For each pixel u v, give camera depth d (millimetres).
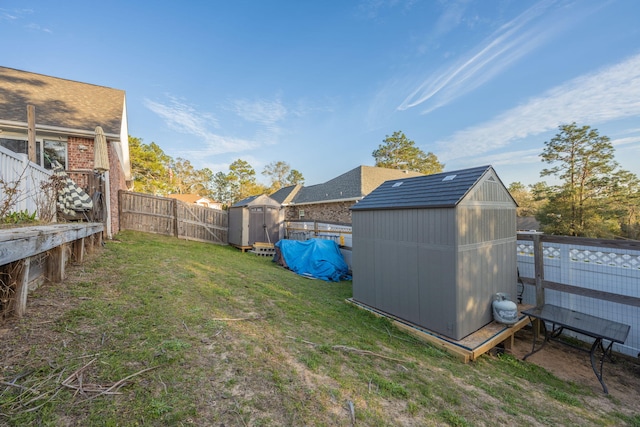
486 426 2240
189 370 2035
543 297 5246
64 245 3371
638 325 4184
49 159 7324
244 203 11234
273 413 1789
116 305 2902
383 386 2428
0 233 2033
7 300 2244
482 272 4312
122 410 1559
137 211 9781
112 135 7402
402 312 4590
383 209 4879
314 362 2557
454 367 3367
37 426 1369
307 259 8125
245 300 4082
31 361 1814
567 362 4117
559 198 20484
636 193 18859
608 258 4480
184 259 6133
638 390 3445
